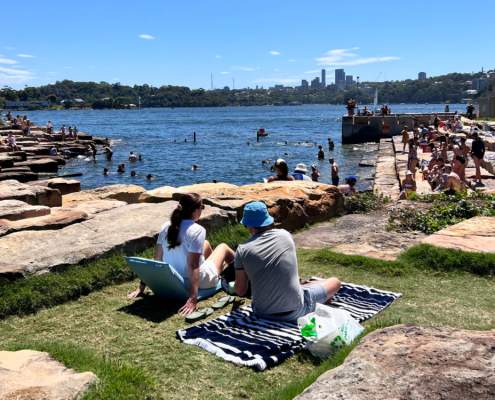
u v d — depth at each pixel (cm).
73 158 4622
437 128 4678
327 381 300
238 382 413
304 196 1077
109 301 613
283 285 504
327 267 747
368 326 507
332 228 1041
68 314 576
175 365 441
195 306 576
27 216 943
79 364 406
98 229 807
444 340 335
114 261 697
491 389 278
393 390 282
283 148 5441
